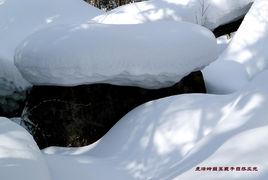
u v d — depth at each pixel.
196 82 4.47
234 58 5.89
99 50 3.54
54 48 3.58
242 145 2.19
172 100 3.58
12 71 5.15
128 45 3.65
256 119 2.48
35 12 6.13
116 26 3.80
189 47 3.96
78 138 3.82
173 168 2.58
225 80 5.46
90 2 12.65
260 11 6.15
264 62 5.52
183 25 4.13
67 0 6.64
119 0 12.22
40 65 3.62
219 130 2.60
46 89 3.93
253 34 5.97
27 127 4.00
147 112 3.57
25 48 3.75
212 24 7.18
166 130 3.21
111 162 3.16
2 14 5.96
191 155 2.53
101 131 3.88
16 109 5.24
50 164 2.97
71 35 3.62
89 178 2.85
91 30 3.66
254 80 3.19
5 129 2.67
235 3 7.13
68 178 2.80
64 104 3.85
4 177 2.06
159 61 3.77
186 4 6.84
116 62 3.60
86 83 3.74
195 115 3.25
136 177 2.87
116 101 3.95
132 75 3.73
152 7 6.75
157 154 3.04
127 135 3.44
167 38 3.87
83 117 3.84
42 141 3.90
